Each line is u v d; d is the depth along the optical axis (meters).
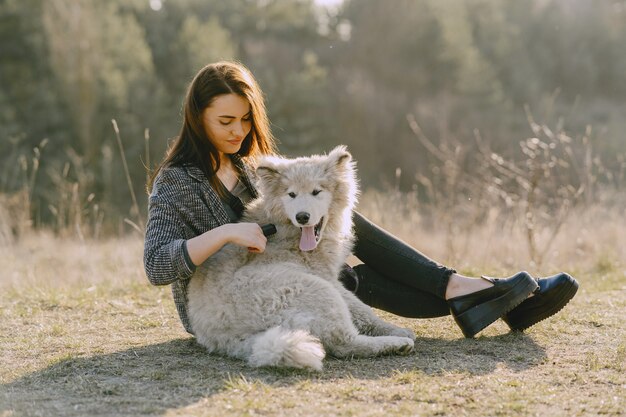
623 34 34.25
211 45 28.00
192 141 3.45
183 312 3.54
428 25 33.22
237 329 3.23
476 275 6.13
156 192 3.39
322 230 3.63
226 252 3.40
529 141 7.89
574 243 7.48
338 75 32.59
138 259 7.11
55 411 2.59
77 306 4.77
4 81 26.06
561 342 3.60
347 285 3.78
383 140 29.69
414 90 31.97
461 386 2.84
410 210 8.48
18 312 4.59
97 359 3.36
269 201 3.67
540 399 2.69
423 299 3.73
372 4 34.59
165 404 2.64
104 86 24.12
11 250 7.79
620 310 4.38
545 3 35.44
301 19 39.16
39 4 26.45
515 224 7.61
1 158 21.08
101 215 8.67
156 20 32.59
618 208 8.30
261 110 3.69
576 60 33.12
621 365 3.15
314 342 3.07
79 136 23.33
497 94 29.12
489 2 35.41
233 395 2.72
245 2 39.38
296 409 2.56
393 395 2.71
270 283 3.20
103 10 26.73
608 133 22.20
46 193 15.74
